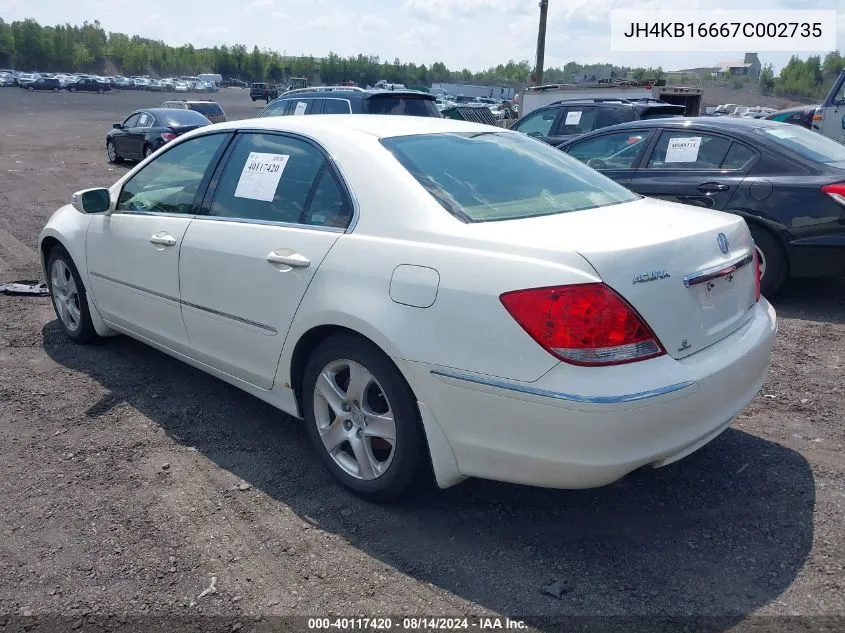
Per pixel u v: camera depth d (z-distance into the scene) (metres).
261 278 3.52
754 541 2.99
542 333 2.62
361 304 3.05
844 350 5.15
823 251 5.79
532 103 19.06
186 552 2.98
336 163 3.43
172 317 4.20
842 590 2.69
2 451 3.79
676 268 2.80
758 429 3.97
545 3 24.95
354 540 3.05
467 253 2.83
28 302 6.41
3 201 11.95
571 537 3.05
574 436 2.61
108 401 4.39
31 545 3.03
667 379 2.67
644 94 17.45
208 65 155.38
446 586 2.77
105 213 4.69
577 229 2.90
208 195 4.03
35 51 132.62
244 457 3.74
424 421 2.95
